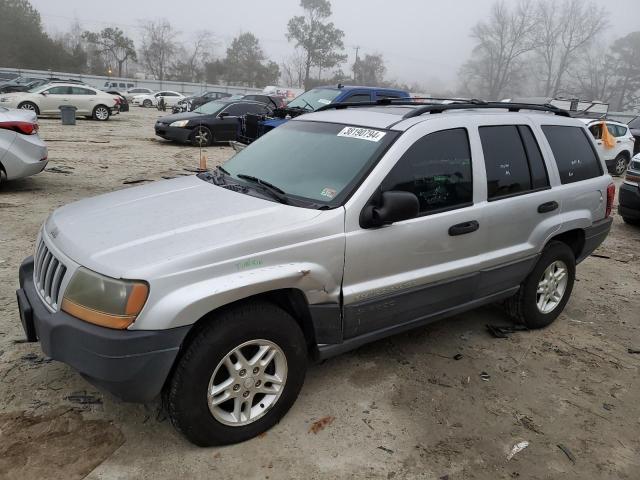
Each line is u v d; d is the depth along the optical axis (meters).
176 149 15.74
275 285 2.86
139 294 2.52
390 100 4.40
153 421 3.11
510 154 4.11
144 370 2.56
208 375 2.75
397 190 3.35
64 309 2.67
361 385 3.64
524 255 4.23
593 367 4.12
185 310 2.57
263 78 90.94
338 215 3.10
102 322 2.54
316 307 3.10
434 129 3.61
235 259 2.74
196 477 2.73
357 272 3.20
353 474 2.83
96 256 2.67
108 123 23.47
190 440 2.85
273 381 3.05
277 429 3.13
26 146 8.38
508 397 3.64
